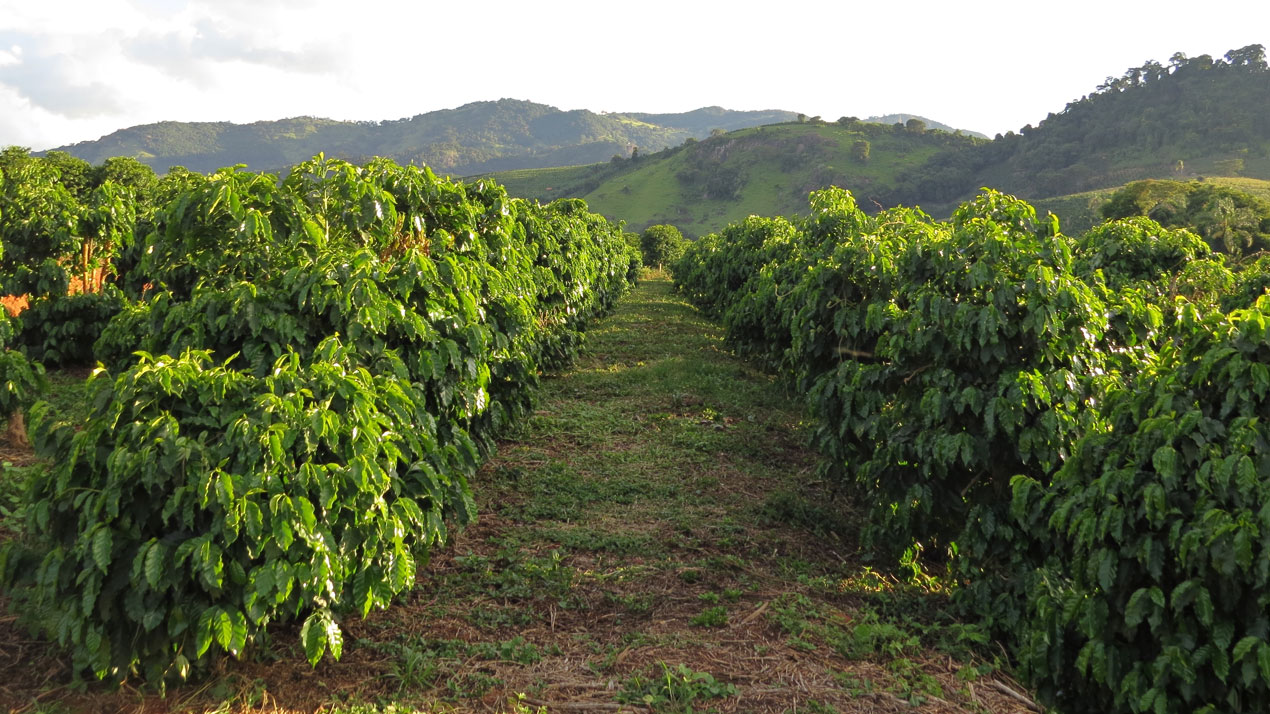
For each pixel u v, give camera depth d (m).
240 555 3.11
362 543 3.39
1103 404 3.83
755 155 133.88
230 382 3.40
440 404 4.89
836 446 5.71
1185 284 7.44
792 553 5.52
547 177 165.12
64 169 31.55
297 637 3.94
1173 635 3.15
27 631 3.79
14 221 9.56
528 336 7.08
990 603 4.47
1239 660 2.92
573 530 5.68
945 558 5.60
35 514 3.10
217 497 2.98
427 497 3.96
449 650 3.95
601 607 4.56
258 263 4.90
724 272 17.14
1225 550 2.88
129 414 3.22
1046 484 4.70
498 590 4.69
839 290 6.50
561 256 12.66
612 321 19.70
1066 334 4.68
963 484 5.05
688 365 12.70
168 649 3.23
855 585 5.05
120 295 10.03
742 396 10.67
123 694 3.37
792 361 8.42
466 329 5.10
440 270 5.43
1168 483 3.13
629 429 8.70
